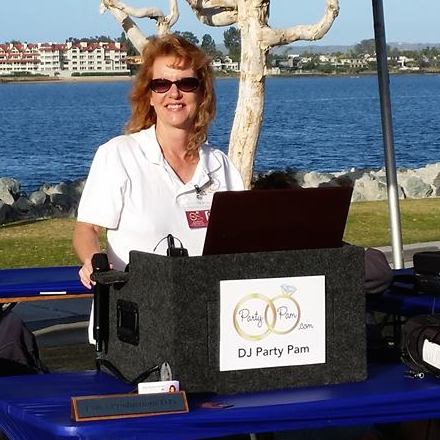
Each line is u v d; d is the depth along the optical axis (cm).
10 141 4853
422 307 471
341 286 346
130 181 415
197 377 332
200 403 325
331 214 345
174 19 1034
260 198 334
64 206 1656
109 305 369
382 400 331
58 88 17138
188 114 419
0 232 1277
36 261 1048
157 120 426
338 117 6406
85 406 310
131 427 307
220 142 3641
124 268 412
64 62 16762
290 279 340
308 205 340
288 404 323
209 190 427
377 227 1269
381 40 744
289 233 342
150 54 419
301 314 342
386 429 415
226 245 338
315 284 343
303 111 7188
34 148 4456
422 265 476
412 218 1368
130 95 431
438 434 394
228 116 5703
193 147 425
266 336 339
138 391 321
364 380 353
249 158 1008
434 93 11162
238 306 335
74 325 788
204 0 1000
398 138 4594
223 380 335
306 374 345
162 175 419
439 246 1088
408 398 334
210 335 333
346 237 1182
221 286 332
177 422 310
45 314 812
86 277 381
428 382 352
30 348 468
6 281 537
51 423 308
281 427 322
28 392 350
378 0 748
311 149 4059
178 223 419
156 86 415
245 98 999
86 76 16788
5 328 464
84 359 705
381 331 516
